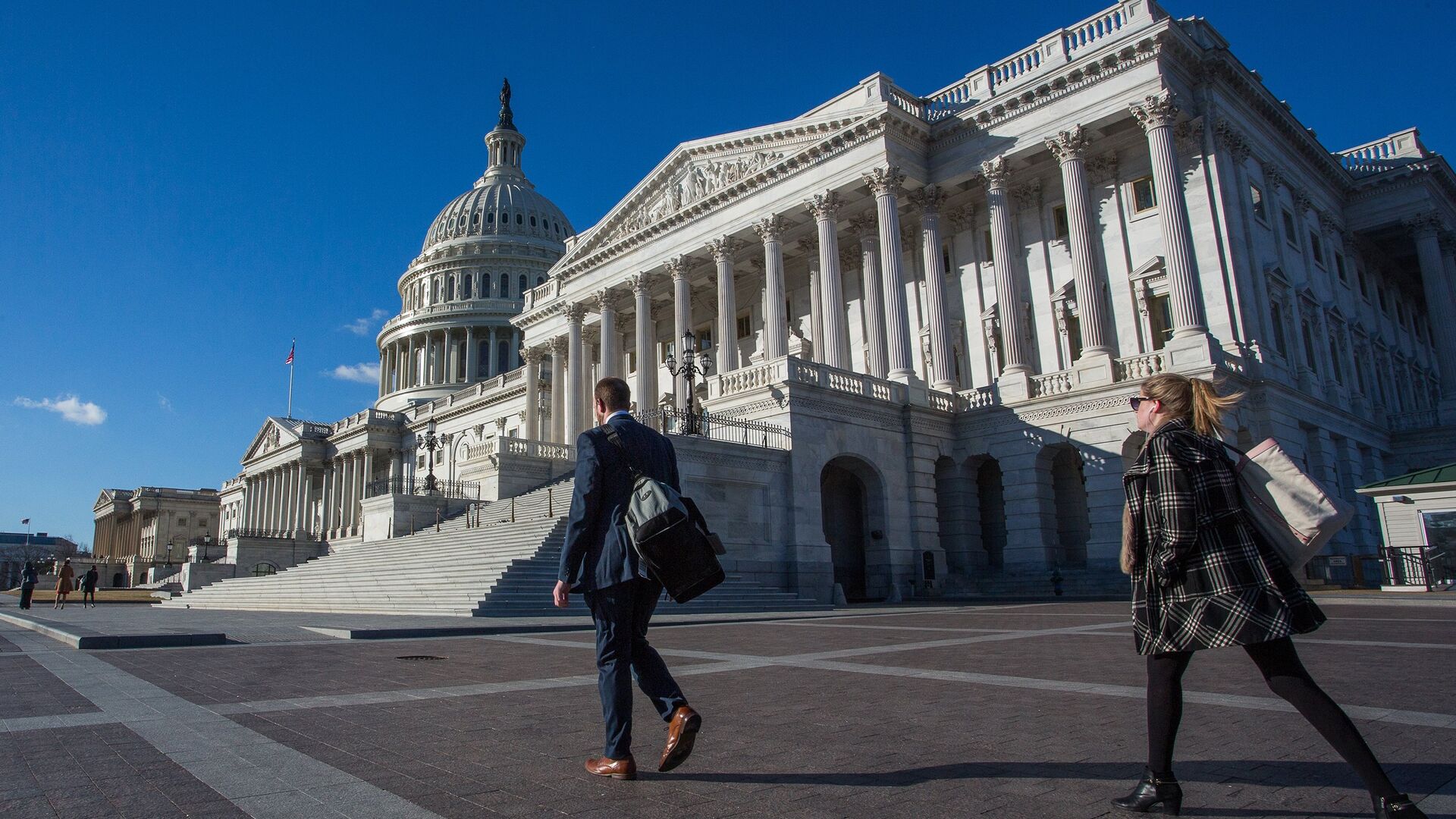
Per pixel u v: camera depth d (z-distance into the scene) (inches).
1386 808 149.7
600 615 206.4
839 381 1346.0
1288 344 1475.1
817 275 1916.8
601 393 233.1
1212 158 1421.0
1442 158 1844.2
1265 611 159.8
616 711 201.0
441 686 354.9
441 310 4665.4
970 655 452.8
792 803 179.2
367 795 185.0
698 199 1872.5
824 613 916.6
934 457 1456.7
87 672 407.2
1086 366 1385.3
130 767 209.8
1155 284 1465.3
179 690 342.6
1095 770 202.8
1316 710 158.1
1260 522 170.9
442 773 204.7
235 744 237.1
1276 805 173.2
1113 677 357.1
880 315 1648.6
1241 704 287.1
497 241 4842.5
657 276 2066.9
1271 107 1577.3
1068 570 1334.9
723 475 1145.4
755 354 1939.0
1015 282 1521.9
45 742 240.7
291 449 4057.6
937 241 1617.9
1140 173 1520.7
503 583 953.5
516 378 3184.1
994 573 1427.2
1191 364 1255.5
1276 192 1610.5
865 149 1604.3
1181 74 1435.8
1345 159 2034.9
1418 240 1855.3
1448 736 232.5
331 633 631.8
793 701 307.1
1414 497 1002.1
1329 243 1822.1
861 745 232.8
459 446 3486.7
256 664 444.1
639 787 192.1
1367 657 407.2
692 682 362.6
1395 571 1002.7
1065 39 1514.5
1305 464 1385.3
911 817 169.5
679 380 1895.9
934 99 1688.0
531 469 1824.6
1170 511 168.4
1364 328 1812.3
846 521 1429.6
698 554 199.8
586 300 2206.0
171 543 4785.9
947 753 222.7
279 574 1616.6
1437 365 2226.9
